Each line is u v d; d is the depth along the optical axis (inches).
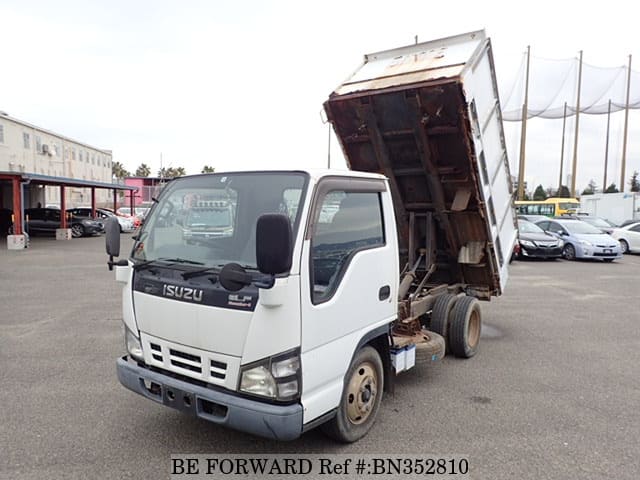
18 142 1489.9
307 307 122.6
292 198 128.6
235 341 120.6
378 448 148.3
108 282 451.2
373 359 155.7
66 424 161.9
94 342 256.1
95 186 1099.3
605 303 382.0
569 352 251.3
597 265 633.6
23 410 172.4
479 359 238.4
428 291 240.2
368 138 229.0
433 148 215.6
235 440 152.0
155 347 139.0
